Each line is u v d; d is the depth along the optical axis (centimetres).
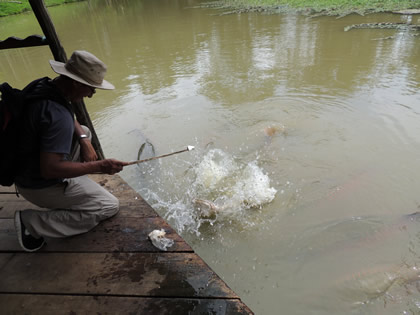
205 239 379
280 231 382
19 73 998
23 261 271
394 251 342
